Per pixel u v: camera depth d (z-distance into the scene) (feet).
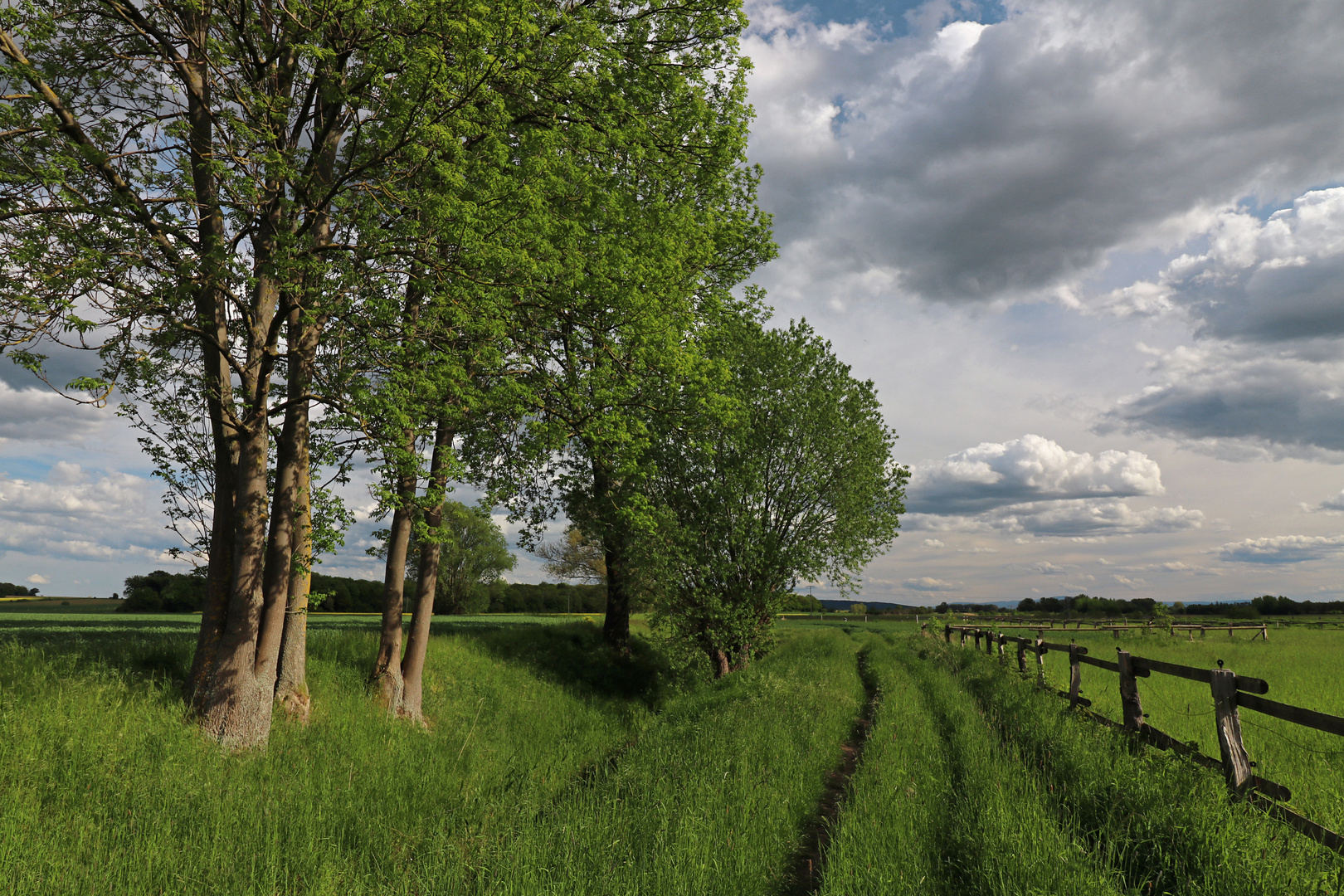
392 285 32.68
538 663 65.98
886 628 185.88
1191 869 14.40
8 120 26.73
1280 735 24.85
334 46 30.04
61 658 35.47
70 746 25.12
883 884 14.73
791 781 25.00
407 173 32.09
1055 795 19.67
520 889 15.49
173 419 37.29
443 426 43.14
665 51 51.44
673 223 48.67
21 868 17.10
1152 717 30.42
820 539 69.97
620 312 42.09
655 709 59.16
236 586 32.30
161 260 31.24
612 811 21.08
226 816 21.50
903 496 74.49
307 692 37.65
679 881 15.51
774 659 75.10
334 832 21.16
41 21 27.40
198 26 32.22
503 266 34.76
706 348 58.75
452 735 39.37
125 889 16.57
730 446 67.62
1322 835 14.43
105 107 33.53
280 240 29.73
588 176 42.32
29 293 27.12
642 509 49.06
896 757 26.43
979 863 15.52
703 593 66.85
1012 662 56.18
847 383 73.20
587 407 42.73
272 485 37.22
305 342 35.91
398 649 43.24
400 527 44.21
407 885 16.79
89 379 26.20
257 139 28.78
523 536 58.23
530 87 37.60
